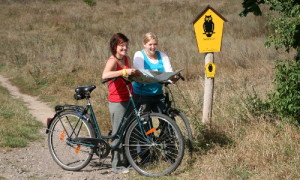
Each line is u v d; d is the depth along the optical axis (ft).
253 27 72.95
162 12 106.52
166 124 21.33
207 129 23.73
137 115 20.43
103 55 56.85
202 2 116.37
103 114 32.55
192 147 22.16
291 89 22.98
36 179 20.35
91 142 21.16
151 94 21.65
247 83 36.94
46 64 55.47
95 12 112.06
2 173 20.90
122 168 21.43
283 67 23.50
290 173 19.04
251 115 25.40
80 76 49.44
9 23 100.94
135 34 76.79
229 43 59.57
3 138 26.45
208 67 24.02
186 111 30.66
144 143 21.07
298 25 22.57
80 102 38.40
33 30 92.79
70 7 121.08
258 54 51.19
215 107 29.37
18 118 32.27
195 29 23.49
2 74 56.70
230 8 101.65
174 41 65.51
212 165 20.63
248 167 20.36
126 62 21.29
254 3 24.93
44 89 46.73
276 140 22.52
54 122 22.20
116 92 21.04
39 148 25.58
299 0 22.98
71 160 23.24
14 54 64.23
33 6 123.03
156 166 21.40
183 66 48.42
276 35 24.16
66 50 61.82
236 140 23.06
